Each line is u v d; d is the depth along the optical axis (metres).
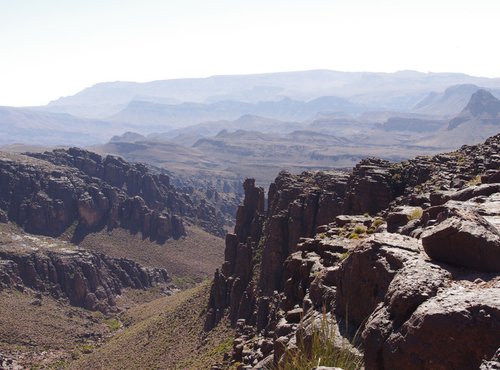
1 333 156.75
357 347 13.73
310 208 93.38
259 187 135.50
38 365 137.50
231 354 55.91
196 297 132.62
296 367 13.01
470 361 10.22
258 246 114.00
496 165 52.53
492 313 10.30
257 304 92.12
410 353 10.84
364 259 16.38
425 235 14.14
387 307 12.33
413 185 70.12
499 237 13.34
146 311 186.88
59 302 197.38
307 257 31.45
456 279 12.59
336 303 17.97
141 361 114.19
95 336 167.75
